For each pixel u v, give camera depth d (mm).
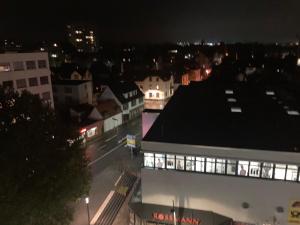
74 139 25219
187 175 26500
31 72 51062
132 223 29172
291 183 24266
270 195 24984
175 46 198000
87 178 26000
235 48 186250
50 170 21344
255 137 27797
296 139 27281
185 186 26844
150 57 147875
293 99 43719
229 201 26125
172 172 26828
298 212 24750
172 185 27156
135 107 71438
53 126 23531
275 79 83375
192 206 27234
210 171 26312
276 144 26000
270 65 112375
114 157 46281
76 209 31984
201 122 32438
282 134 28641
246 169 25406
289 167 24375
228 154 25266
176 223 26031
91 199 34000
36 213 20172
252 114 35312
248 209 25844
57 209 22344
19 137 19875
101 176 39719
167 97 85000
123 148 50156
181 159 26656
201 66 126938
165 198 27734
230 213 26438
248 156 24859
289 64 104750
